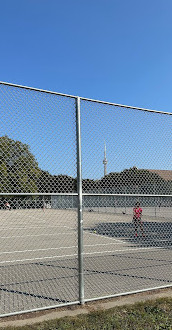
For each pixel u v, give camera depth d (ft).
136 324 12.45
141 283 18.71
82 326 12.17
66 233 48.67
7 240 41.01
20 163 15.10
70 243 37.42
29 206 19.61
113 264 24.66
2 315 13.28
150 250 31.32
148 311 13.74
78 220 15.05
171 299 15.25
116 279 19.77
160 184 19.44
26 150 15.16
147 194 17.53
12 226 60.03
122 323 12.49
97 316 13.17
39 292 17.04
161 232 44.65
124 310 13.91
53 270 22.75
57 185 15.74
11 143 14.87
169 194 19.65
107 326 12.15
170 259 26.53
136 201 30.32
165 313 13.55
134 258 27.14
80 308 14.37
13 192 14.89
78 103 15.96
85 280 19.56
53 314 13.65
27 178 15.16
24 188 15.02
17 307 14.65
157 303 14.73
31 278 20.34
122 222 61.46
